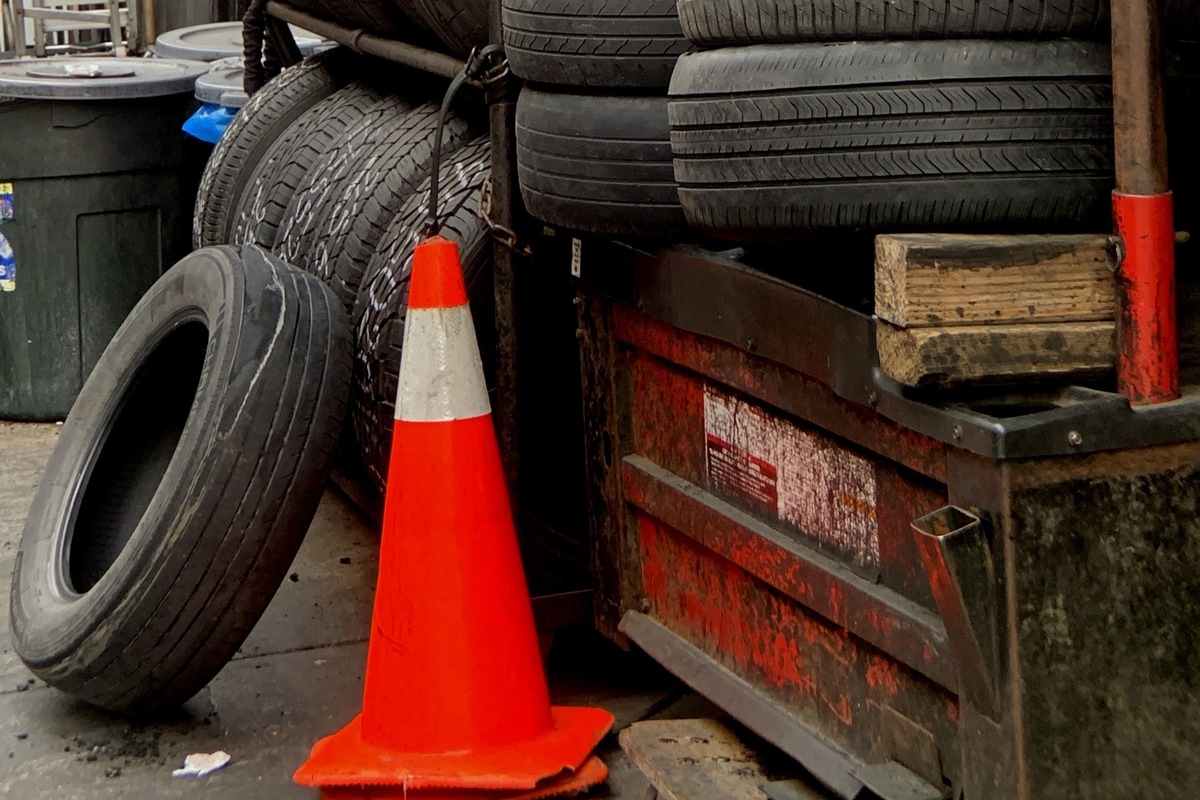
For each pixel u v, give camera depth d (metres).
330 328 3.28
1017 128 1.87
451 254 2.85
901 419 1.97
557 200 2.74
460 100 3.86
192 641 3.09
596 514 3.14
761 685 2.62
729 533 2.61
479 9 3.41
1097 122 1.87
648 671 3.43
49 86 5.29
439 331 2.82
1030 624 1.84
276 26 5.33
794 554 2.40
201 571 3.03
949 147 1.88
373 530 4.45
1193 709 1.93
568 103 2.68
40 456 5.32
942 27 1.88
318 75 4.82
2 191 5.46
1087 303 1.87
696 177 2.13
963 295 1.85
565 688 3.35
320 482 3.14
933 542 1.83
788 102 1.97
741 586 2.66
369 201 3.76
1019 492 1.81
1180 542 1.88
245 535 3.04
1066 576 1.84
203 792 2.98
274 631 3.75
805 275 2.33
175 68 5.79
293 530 3.11
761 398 2.44
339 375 3.22
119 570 3.10
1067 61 1.86
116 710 3.26
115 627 3.07
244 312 3.21
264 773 3.05
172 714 3.32
